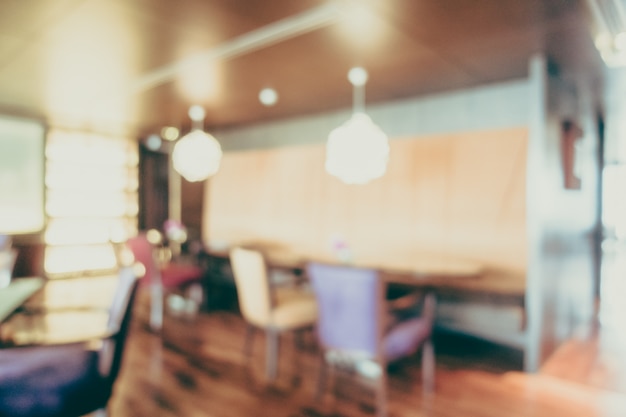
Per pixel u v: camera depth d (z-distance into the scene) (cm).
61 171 723
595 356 390
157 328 461
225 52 363
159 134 813
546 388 320
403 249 500
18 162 688
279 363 364
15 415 184
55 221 711
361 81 449
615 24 296
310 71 418
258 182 675
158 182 849
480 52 359
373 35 321
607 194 616
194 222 802
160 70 418
